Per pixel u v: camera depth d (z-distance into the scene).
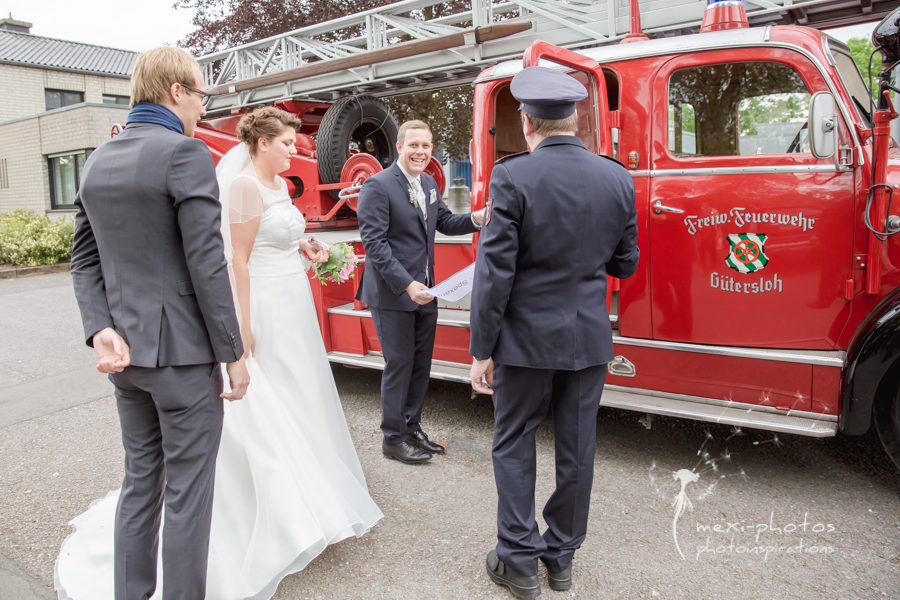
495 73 3.60
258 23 10.35
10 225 11.62
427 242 3.37
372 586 2.40
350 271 3.50
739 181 2.96
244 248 2.51
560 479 2.28
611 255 2.27
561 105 2.16
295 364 2.67
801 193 2.85
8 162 17.20
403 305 3.23
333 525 2.44
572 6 4.48
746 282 2.99
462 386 4.72
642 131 3.17
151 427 2.04
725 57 3.00
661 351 3.19
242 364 2.11
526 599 2.28
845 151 2.76
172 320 1.90
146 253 1.88
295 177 6.66
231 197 2.49
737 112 3.03
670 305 3.16
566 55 2.98
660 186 3.13
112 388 4.83
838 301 2.86
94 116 14.94
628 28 4.16
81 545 2.58
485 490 3.13
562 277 2.14
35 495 3.18
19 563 2.59
